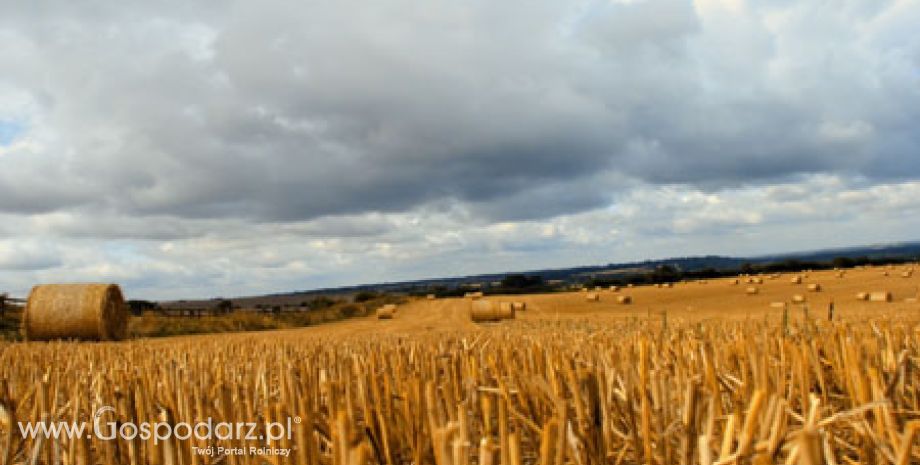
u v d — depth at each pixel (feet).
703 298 138.10
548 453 5.90
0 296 89.97
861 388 8.44
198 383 11.93
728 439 6.23
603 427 7.98
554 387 9.21
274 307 148.36
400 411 8.89
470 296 182.60
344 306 162.71
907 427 6.09
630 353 12.25
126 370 14.32
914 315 39.70
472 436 8.18
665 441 7.54
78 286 63.98
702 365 10.65
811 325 17.20
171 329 102.01
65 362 20.15
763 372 8.55
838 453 8.48
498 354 13.52
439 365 13.08
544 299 160.76
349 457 5.24
